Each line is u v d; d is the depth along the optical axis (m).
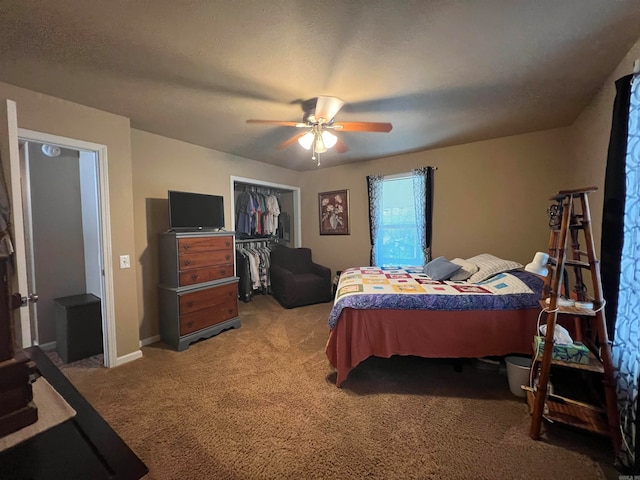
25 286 1.54
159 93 2.14
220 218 3.45
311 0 1.25
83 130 2.35
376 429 1.70
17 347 0.74
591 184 2.38
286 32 1.46
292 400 1.99
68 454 0.65
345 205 4.73
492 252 3.49
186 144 3.43
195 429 1.70
